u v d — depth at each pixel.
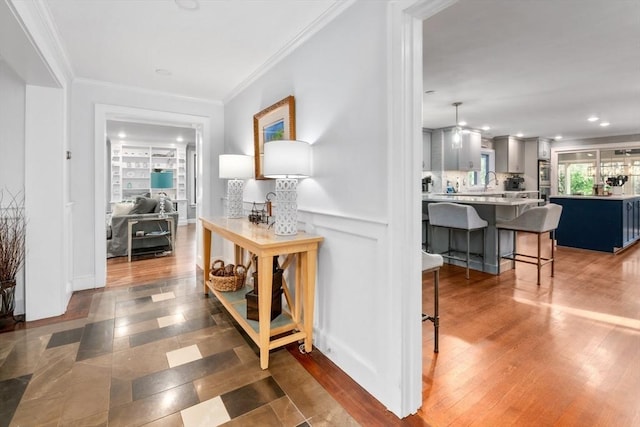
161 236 5.20
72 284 3.32
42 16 2.00
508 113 5.33
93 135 3.44
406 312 1.55
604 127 6.70
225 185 4.18
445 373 1.87
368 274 1.76
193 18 2.18
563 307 2.82
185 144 9.16
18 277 2.75
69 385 1.78
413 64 1.52
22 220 2.68
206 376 1.87
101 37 2.43
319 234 2.18
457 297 3.08
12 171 2.68
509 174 8.21
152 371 1.92
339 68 1.97
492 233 3.92
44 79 2.51
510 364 1.96
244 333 2.42
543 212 3.43
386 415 1.57
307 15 2.12
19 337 2.34
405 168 1.53
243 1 1.96
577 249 5.25
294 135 2.47
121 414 1.55
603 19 2.35
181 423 1.50
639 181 7.41
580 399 1.64
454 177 7.13
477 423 1.49
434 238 4.62
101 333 2.41
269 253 1.91
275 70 2.79
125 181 8.46
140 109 3.69
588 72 3.45
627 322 2.51
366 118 1.76
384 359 1.65
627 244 5.25
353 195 1.87
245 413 1.57
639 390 1.70
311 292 2.11
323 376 1.89
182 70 3.12
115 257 4.92
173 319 2.67
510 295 3.13
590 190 8.09
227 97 3.97
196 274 4.02
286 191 2.17
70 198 3.30
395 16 1.52
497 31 2.53
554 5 2.18
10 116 2.67
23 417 1.53
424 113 5.29
